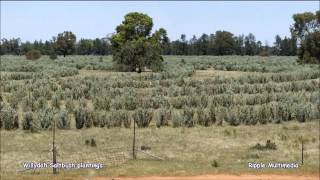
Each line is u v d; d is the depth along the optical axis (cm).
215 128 2998
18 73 6425
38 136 2714
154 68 7138
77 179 1803
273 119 3206
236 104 3809
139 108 3222
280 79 5644
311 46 8631
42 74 6238
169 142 2609
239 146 2528
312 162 2131
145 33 8369
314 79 5784
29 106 3569
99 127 3020
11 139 2636
